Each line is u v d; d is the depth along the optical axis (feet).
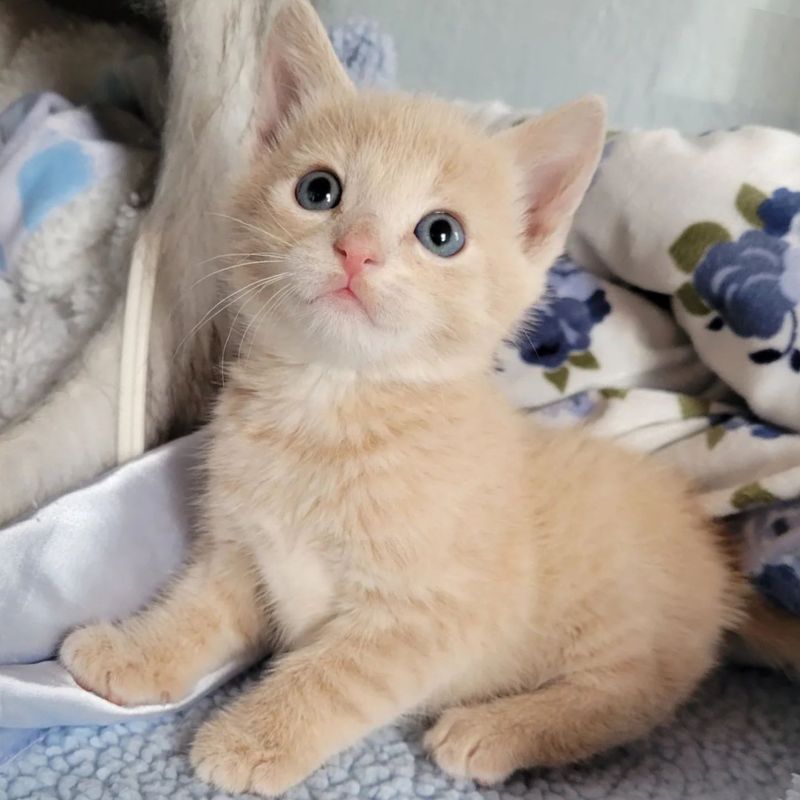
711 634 0.77
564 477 0.77
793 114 1.20
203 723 0.68
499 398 0.77
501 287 0.68
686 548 0.78
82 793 0.62
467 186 0.66
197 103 0.76
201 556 0.76
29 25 1.09
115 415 0.73
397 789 0.66
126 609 0.74
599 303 0.93
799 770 0.70
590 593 0.74
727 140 0.88
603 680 0.74
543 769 0.71
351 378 0.67
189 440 0.76
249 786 0.63
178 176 0.75
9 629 0.66
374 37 1.07
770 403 0.82
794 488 0.76
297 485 0.68
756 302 0.81
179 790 0.62
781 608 0.80
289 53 0.71
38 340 0.83
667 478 0.82
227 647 0.74
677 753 0.73
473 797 0.66
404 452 0.67
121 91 1.03
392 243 0.63
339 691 0.65
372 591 0.68
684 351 0.92
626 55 1.22
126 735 0.68
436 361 0.66
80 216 0.86
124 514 0.71
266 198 0.67
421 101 0.73
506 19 1.26
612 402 0.88
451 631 0.67
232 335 0.76
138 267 0.73
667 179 0.87
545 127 0.69
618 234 0.91
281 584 0.71
